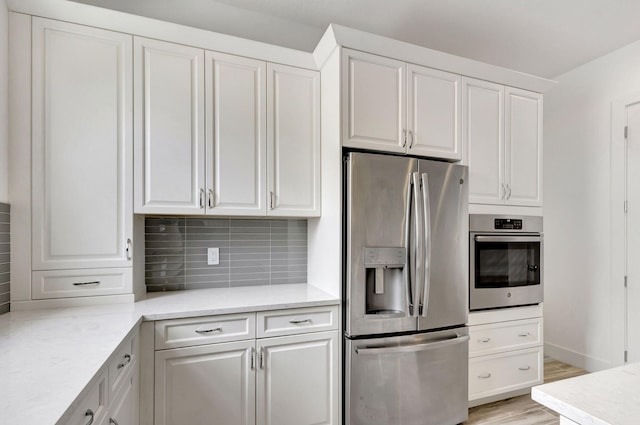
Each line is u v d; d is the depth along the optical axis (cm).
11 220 157
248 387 171
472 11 233
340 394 189
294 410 179
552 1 222
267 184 204
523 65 310
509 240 236
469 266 224
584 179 306
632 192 272
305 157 213
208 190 190
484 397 229
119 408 122
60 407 74
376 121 201
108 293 174
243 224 232
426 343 198
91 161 170
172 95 184
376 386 188
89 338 122
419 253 196
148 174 179
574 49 283
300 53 211
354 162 187
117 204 174
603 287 289
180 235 217
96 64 171
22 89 159
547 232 337
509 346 238
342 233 192
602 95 294
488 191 236
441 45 276
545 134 340
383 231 192
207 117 190
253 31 237
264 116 203
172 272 215
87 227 169
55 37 164
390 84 205
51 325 137
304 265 246
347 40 192
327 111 208
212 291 212
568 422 73
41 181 162
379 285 197
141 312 157
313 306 184
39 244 162
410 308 196
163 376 155
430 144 217
